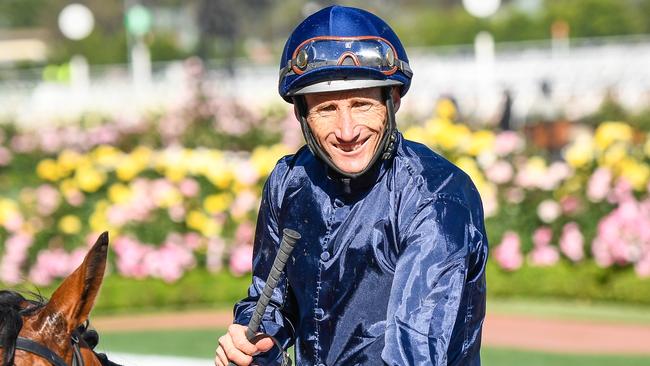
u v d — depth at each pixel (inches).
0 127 715.4
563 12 1930.4
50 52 2101.4
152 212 471.8
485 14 946.1
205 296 462.9
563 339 377.4
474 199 119.8
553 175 466.3
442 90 919.0
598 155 470.0
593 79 893.8
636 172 453.4
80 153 603.2
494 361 342.6
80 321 106.9
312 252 123.9
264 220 131.4
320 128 119.1
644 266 438.3
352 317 121.9
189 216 470.0
